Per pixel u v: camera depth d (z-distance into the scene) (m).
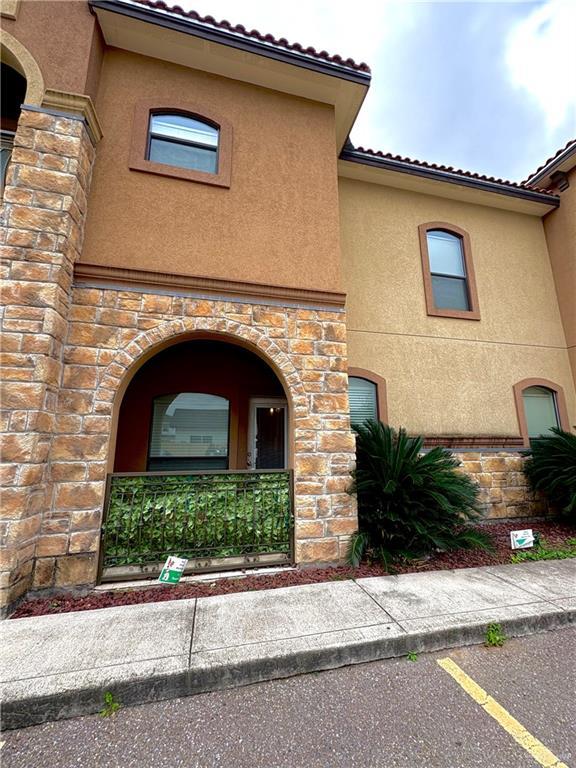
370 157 7.21
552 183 8.63
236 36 5.27
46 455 3.90
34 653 2.78
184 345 6.74
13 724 2.28
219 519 4.58
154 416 6.61
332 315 5.34
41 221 4.13
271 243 5.33
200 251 5.01
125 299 4.58
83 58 4.72
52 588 3.80
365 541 4.69
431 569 4.62
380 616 3.34
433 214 8.05
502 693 2.53
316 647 2.85
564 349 8.25
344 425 5.05
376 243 7.50
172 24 5.05
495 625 3.23
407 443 5.48
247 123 5.71
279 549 4.66
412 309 7.40
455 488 4.89
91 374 4.29
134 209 4.88
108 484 4.25
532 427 7.76
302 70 5.65
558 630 3.38
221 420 6.85
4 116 5.42
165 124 5.45
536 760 2.00
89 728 2.28
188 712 2.40
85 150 4.61
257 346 5.00
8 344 3.77
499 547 5.45
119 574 4.14
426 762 2.00
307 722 2.30
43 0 4.73
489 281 8.09
